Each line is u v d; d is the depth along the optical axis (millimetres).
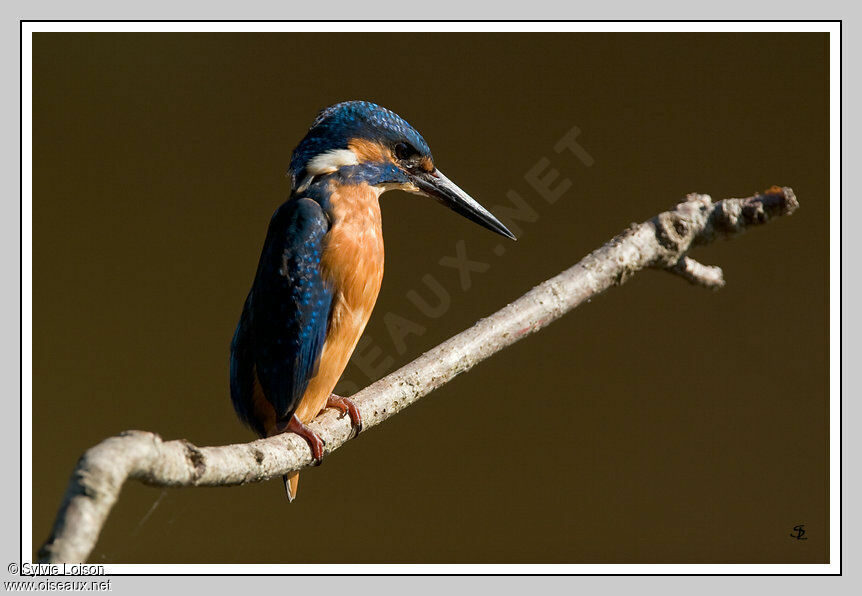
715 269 5168
